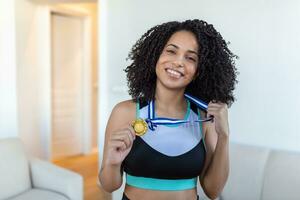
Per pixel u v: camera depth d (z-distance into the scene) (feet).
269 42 7.94
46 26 12.63
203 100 3.73
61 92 14.35
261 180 7.09
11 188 7.43
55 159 14.30
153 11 9.73
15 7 10.53
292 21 7.59
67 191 7.47
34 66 12.22
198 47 3.32
